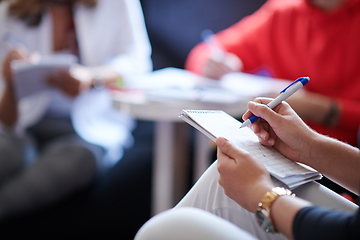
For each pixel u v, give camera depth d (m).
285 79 1.70
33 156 1.65
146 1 3.23
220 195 0.60
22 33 1.61
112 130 1.77
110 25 1.73
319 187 0.57
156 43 3.29
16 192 1.51
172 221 0.41
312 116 1.35
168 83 1.35
